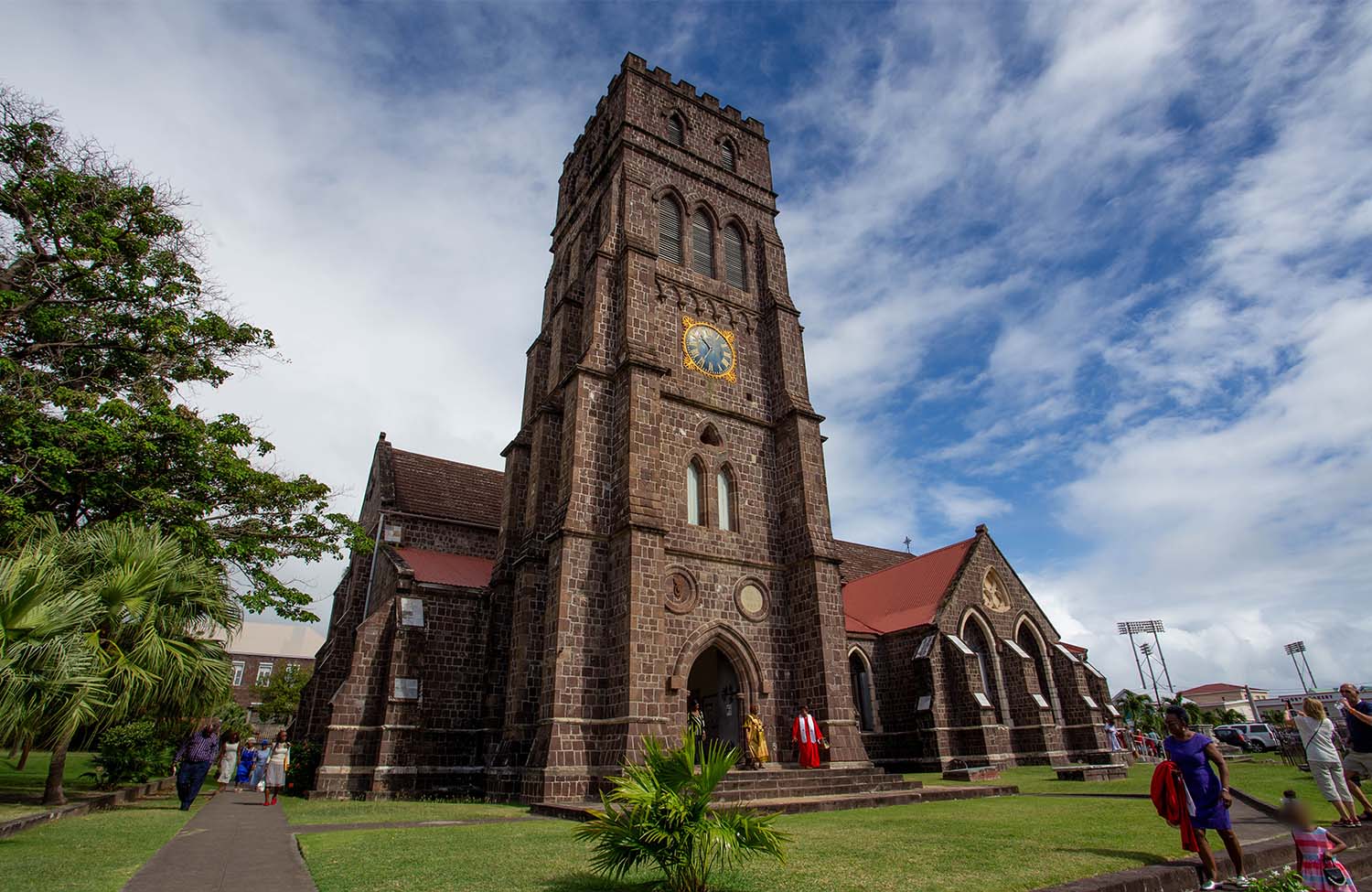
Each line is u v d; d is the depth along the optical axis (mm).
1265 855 11555
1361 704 15242
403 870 10945
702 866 9094
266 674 88375
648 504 28219
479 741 30766
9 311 25281
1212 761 10688
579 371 30766
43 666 13539
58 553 17453
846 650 29891
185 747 22156
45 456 21688
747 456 33406
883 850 12461
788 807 19906
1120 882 9672
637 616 25922
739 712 29391
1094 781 26906
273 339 30234
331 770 27984
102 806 21703
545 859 11938
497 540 40656
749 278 38469
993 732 36062
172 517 24234
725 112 43594
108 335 27688
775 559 31953
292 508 28734
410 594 31797
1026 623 42188
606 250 34344
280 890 9609
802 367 36500
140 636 17969
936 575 43281
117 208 27625
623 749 24062
